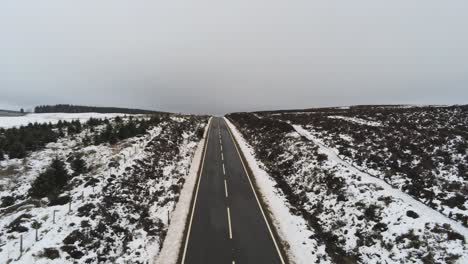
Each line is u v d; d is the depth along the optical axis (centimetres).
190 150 3556
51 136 3194
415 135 2934
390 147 2627
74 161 2306
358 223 1627
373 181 1989
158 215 1825
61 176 1991
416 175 2023
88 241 1372
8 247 1293
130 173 2192
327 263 1398
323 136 3400
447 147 2483
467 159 2209
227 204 2077
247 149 3925
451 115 3809
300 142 3158
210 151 3734
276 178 2667
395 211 1582
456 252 1232
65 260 1226
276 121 4619
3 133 3253
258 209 2003
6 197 1950
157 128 3944
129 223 1645
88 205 1633
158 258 1403
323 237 1645
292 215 1922
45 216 1538
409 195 1800
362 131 3344
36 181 1936
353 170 2220
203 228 1711
